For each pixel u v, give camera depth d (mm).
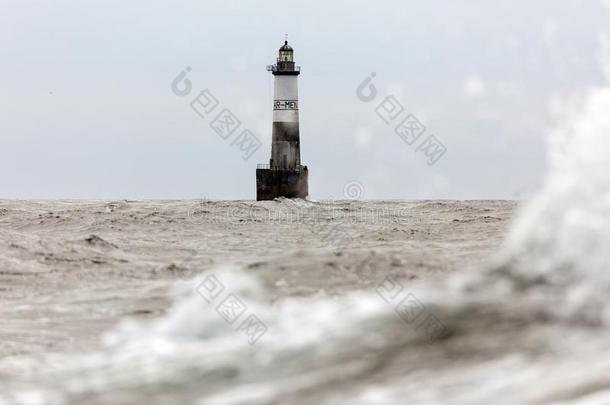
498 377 32031
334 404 31672
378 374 33750
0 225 138250
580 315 37000
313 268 58219
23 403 35781
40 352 43938
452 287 42188
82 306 57000
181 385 35375
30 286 66750
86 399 35438
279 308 46625
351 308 42312
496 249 79125
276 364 36156
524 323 36656
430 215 155750
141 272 73812
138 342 43531
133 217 144875
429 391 31734
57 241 88938
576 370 31906
